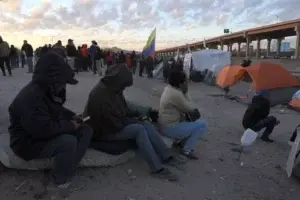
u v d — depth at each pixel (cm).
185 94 518
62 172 354
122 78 409
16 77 1550
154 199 370
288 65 3222
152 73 2517
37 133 332
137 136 418
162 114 504
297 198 405
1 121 609
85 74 2000
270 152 587
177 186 406
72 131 366
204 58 2244
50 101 350
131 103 529
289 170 465
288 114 1041
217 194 395
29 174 396
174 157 475
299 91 1131
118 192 378
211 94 1504
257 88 1164
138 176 422
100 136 425
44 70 329
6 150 391
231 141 639
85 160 416
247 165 505
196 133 498
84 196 362
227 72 1412
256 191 416
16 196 350
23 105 324
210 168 476
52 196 354
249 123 677
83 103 877
